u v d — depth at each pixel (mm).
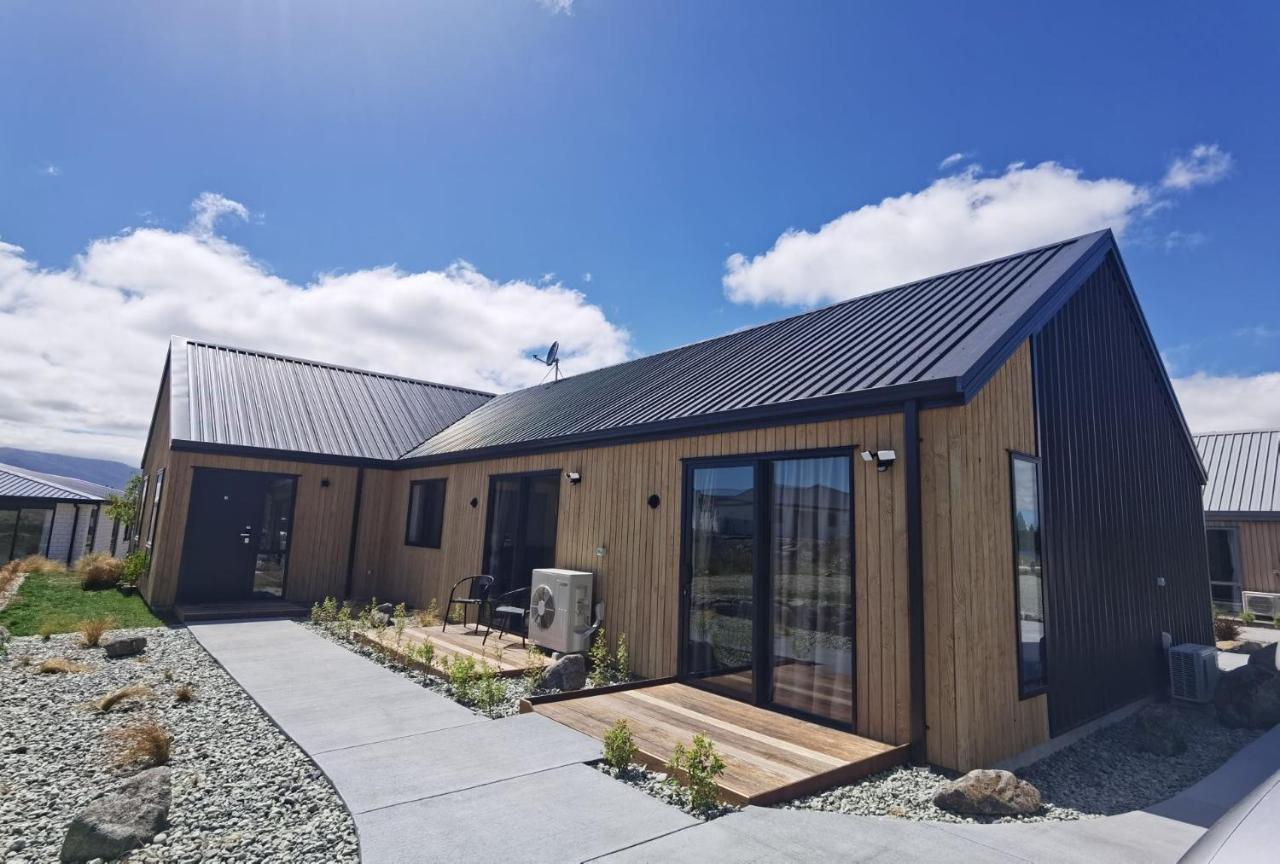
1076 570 5953
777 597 5723
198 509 11148
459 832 3230
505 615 9156
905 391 4789
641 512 7270
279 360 15234
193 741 4629
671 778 4043
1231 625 12117
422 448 13125
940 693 4477
